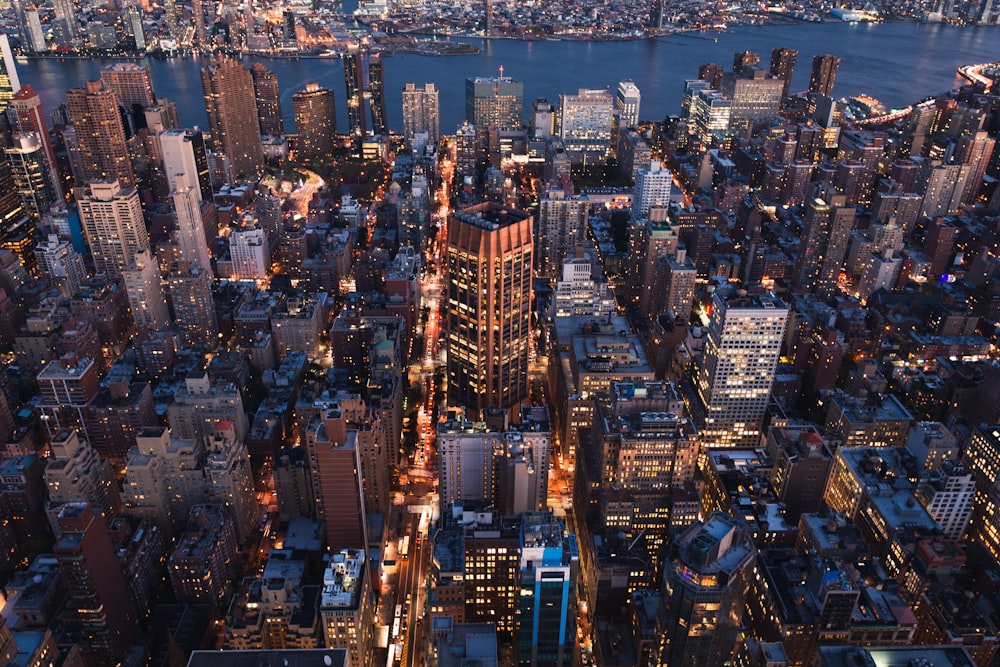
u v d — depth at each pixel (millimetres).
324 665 181000
